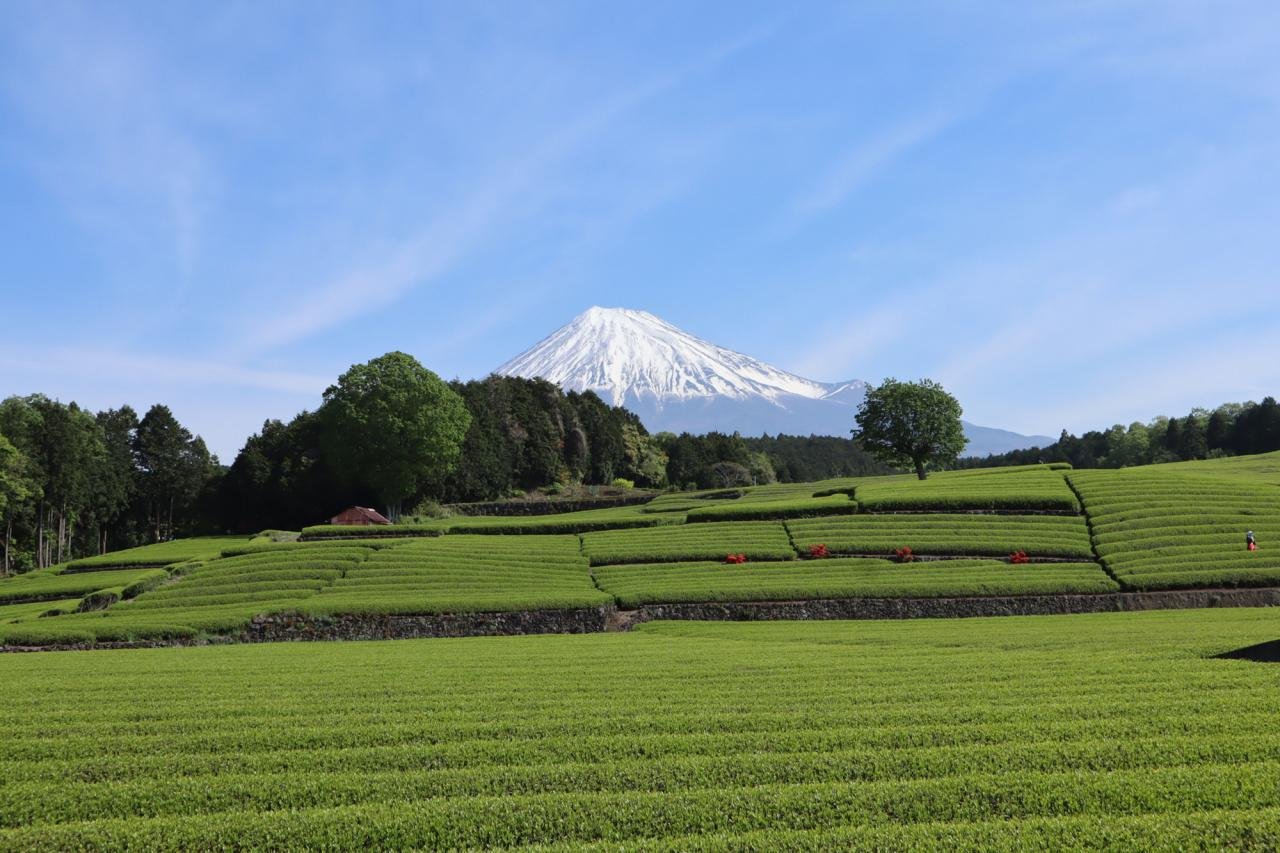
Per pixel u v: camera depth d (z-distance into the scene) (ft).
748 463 447.42
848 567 153.69
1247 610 126.72
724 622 134.41
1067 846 38.42
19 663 102.73
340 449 274.57
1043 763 49.29
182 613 135.03
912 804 44.01
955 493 190.80
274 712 67.67
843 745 54.44
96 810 46.62
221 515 323.78
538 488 360.89
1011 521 175.52
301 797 47.75
